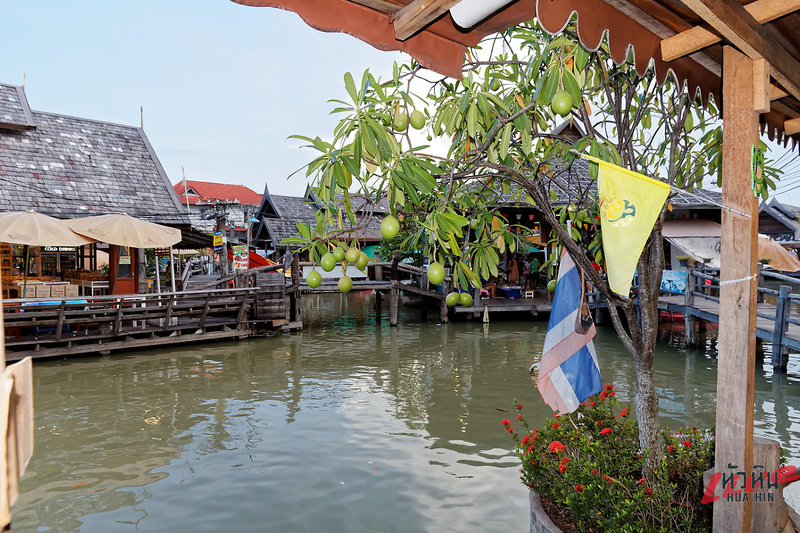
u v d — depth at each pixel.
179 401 8.98
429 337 15.36
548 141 3.87
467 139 3.24
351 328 17.42
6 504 0.76
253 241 31.11
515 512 4.99
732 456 2.31
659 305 14.47
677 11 2.11
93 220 12.96
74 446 6.90
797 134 3.75
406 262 20.69
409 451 6.58
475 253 3.44
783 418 7.61
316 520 4.91
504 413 8.11
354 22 1.83
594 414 4.48
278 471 6.03
